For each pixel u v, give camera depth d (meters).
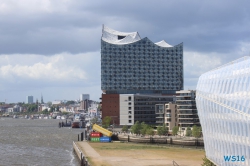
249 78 96.25
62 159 186.75
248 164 99.00
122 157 180.38
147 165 157.75
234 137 106.19
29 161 180.38
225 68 113.62
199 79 138.12
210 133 126.12
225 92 110.25
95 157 180.25
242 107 99.19
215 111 118.75
